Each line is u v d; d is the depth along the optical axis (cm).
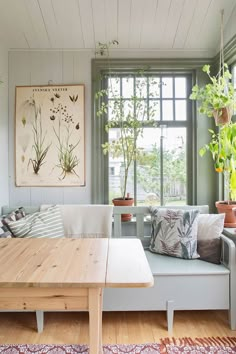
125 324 200
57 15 235
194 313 215
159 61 269
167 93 280
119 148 270
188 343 177
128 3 226
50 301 112
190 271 194
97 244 158
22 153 271
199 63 270
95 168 272
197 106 272
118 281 108
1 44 254
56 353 169
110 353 167
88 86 272
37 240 167
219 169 225
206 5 227
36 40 260
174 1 224
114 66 270
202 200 274
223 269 197
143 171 282
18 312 216
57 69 271
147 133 280
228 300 195
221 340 180
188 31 250
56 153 271
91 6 228
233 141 213
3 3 221
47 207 242
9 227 207
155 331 191
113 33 253
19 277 111
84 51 270
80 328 195
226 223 230
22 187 273
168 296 194
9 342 180
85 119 272
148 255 224
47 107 270
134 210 250
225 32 243
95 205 245
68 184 272
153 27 247
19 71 270
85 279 109
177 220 223
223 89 226
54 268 121
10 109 271
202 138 272
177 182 283
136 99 270
